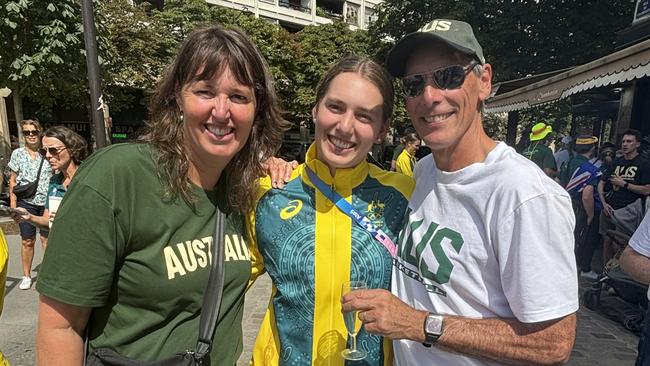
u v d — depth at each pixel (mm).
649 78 6711
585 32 11617
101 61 6953
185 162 1268
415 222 1453
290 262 1514
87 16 4609
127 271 1183
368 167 1667
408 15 14711
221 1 26000
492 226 1207
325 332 1510
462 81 1279
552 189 1132
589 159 6453
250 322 3918
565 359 1143
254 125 1478
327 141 1503
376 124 1509
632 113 6938
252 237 1603
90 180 1110
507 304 1231
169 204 1242
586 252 5512
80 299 1090
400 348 1435
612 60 4602
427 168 1537
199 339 1283
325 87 1515
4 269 1483
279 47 17188
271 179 1645
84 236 1086
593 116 9031
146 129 1316
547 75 8508
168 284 1220
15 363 3082
